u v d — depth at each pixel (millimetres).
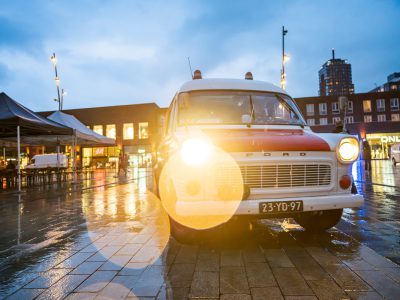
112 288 2652
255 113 4359
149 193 10109
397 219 5094
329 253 3406
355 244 3725
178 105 4375
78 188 12094
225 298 2412
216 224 3531
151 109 44312
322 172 3506
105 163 40625
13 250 3848
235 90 4645
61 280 2854
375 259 3186
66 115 15336
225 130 3973
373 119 50938
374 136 39906
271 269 2980
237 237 4148
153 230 4727
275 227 4664
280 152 3338
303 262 3145
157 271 3010
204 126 4074
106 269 3104
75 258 3473
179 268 3072
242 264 3137
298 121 4461
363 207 6145
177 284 2697
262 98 4613
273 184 3334
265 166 3328
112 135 45125
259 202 3223
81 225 5258
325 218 4168
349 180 3607
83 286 2713
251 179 3299
